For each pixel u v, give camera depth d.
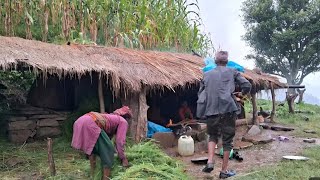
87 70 5.89
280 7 25.91
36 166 5.35
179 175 4.48
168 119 8.65
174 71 7.19
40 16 8.97
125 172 4.16
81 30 9.27
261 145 7.18
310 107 16.12
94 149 4.37
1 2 8.65
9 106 7.87
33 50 5.97
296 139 7.91
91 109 7.17
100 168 4.57
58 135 7.11
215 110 4.76
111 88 6.57
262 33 26.42
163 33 11.20
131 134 6.49
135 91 6.30
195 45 12.52
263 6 26.06
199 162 5.71
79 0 9.24
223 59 5.01
